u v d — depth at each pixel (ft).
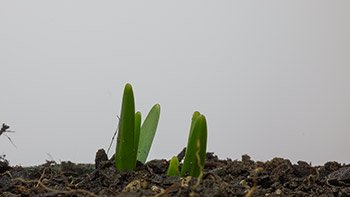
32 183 1.03
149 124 1.17
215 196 0.93
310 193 1.03
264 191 1.01
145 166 1.11
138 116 1.07
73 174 1.12
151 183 1.01
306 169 1.15
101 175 1.04
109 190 0.99
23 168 1.13
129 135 1.05
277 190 1.02
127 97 1.03
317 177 1.09
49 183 1.04
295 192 1.01
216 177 1.04
